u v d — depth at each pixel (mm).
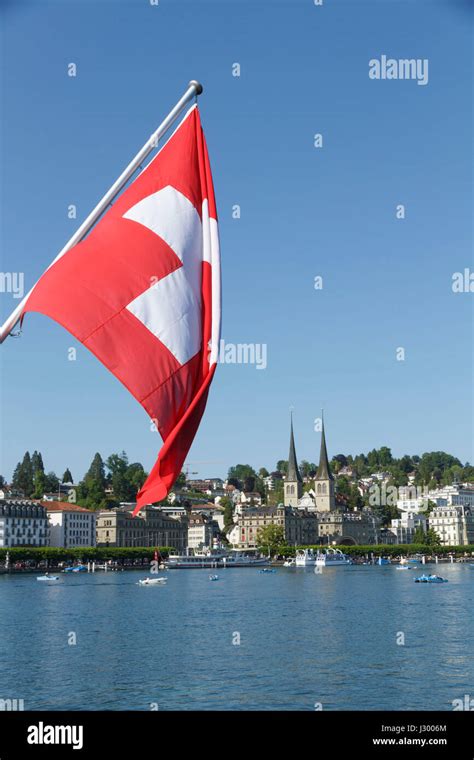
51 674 75250
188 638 101250
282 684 70188
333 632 106938
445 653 86688
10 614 133500
